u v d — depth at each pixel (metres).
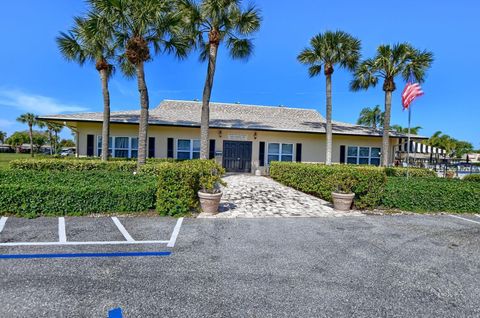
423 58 14.07
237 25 11.83
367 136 17.14
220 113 19.70
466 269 3.68
